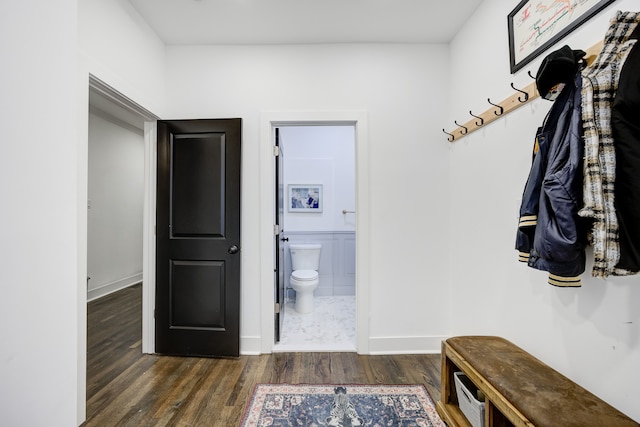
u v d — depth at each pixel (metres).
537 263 1.12
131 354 2.13
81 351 1.42
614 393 1.01
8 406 0.74
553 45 1.27
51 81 0.80
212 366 1.96
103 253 3.73
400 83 2.21
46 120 0.79
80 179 1.41
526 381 1.08
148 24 1.97
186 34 2.09
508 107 1.54
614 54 0.91
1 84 0.72
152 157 2.16
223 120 2.11
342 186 3.72
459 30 2.06
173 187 2.13
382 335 2.20
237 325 2.09
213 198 2.11
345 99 2.20
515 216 1.51
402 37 2.14
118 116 3.88
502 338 1.51
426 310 2.21
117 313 3.01
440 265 2.21
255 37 2.12
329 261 3.70
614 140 0.86
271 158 2.21
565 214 0.96
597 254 0.89
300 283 2.96
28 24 0.76
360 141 2.18
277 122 2.20
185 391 1.68
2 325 0.73
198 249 2.11
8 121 0.73
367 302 2.18
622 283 0.99
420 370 1.93
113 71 1.65
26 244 0.76
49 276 0.80
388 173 2.20
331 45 2.20
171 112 2.20
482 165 1.80
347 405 1.44
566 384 1.06
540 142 1.15
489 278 1.73
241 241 2.18
